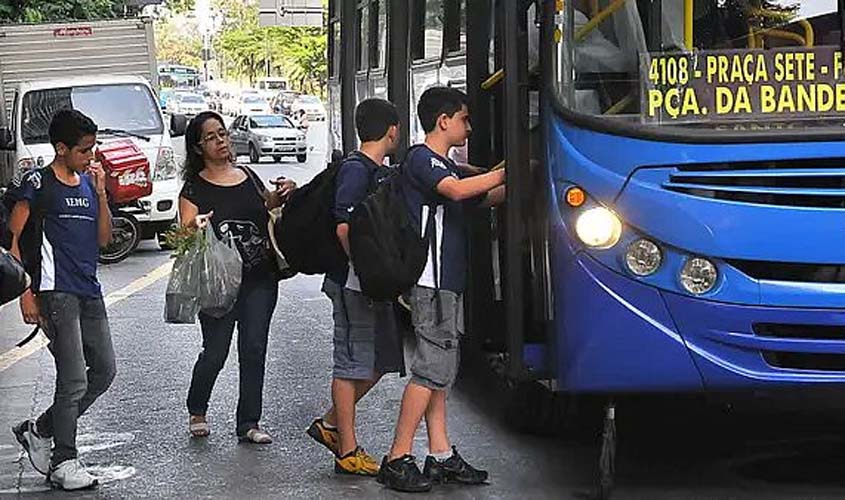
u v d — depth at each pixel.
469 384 10.12
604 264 6.57
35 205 7.29
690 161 6.46
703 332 6.54
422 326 7.28
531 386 8.29
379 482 7.64
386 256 6.99
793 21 6.73
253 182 8.59
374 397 9.98
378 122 7.56
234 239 8.45
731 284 6.48
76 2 27.50
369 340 7.63
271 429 9.04
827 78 6.63
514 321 6.98
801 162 6.46
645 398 9.33
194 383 8.77
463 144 8.00
